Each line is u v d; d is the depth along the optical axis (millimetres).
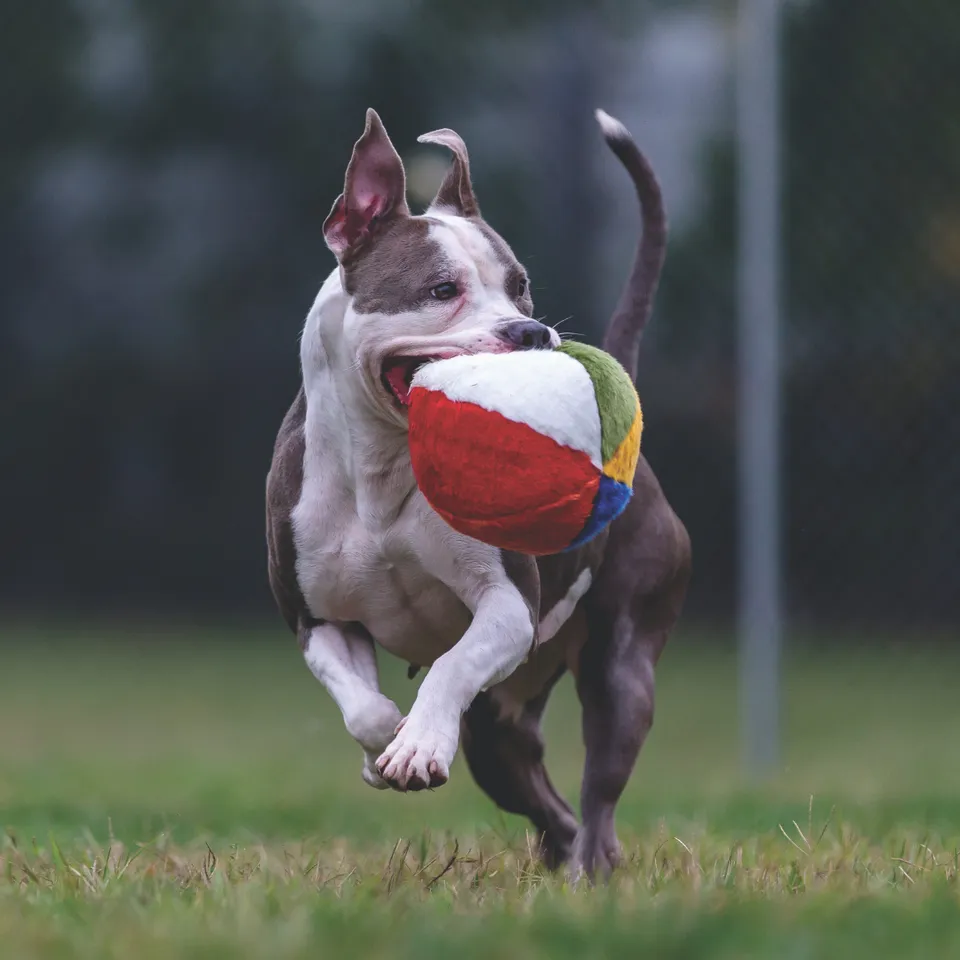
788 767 11477
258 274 28906
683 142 24719
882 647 13430
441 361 4977
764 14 11227
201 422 29953
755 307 11172
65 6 27828
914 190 13430
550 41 26969
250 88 28094
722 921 4035
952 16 13320
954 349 13242
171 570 30312
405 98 27672
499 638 5316
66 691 20453
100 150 28906
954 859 5543
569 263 26484
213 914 4387
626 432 4891
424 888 5234
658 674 19156
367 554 5539
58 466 30266
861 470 13336
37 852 6082
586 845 6059
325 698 19719
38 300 29609
